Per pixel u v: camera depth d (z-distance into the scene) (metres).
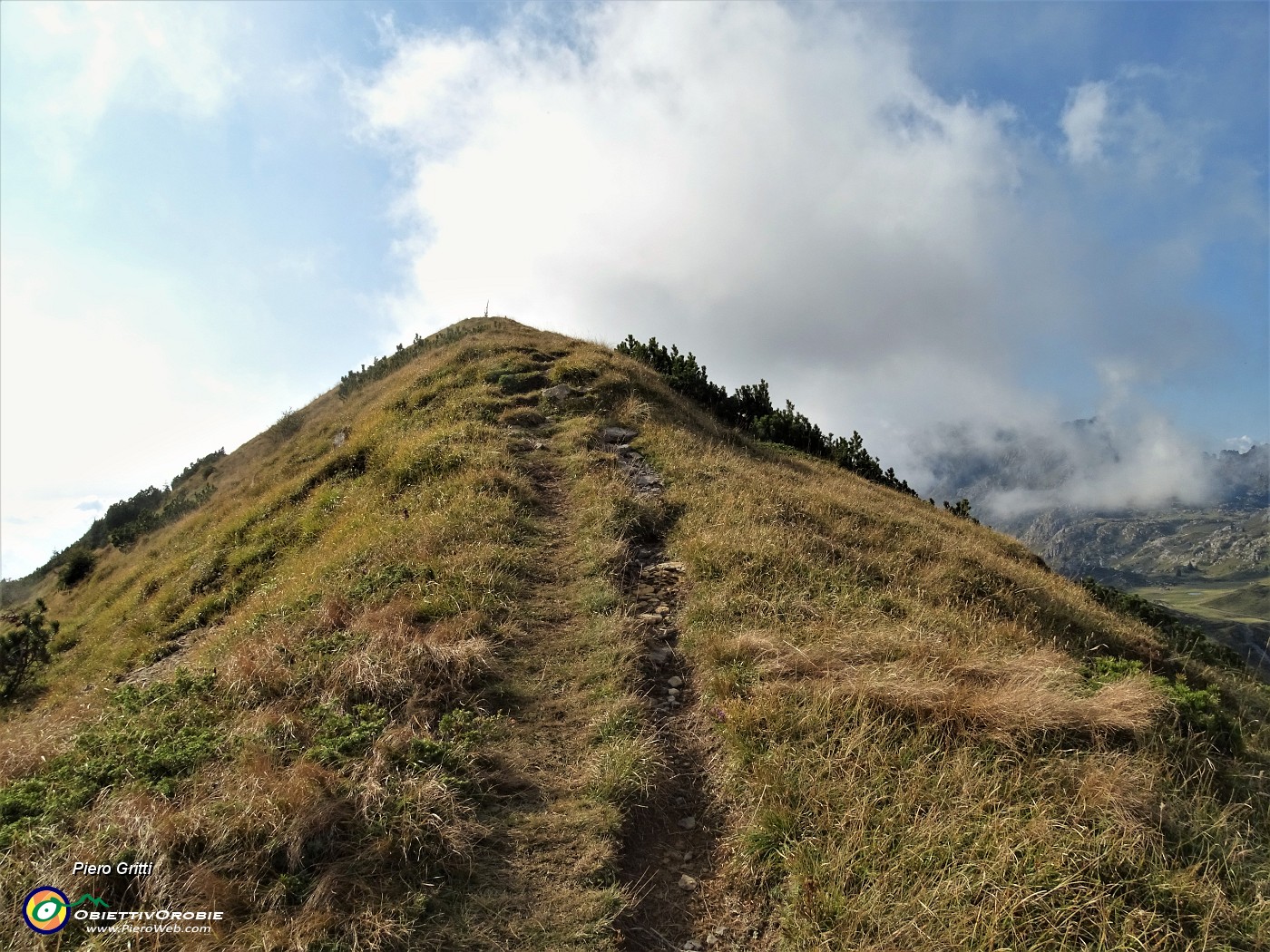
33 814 4.67
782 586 8.52
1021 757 5.31
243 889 4.04
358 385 30.19
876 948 3.95
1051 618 10.12
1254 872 4.62
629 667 6.93
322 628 7.52
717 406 24.19
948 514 23.17
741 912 4.52
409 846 4.49
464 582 8.34
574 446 14.46
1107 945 3.99
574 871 4.60
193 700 6.16
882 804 4.99
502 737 5.81
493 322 29.81
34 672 14.74
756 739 5.72
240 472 29.66
